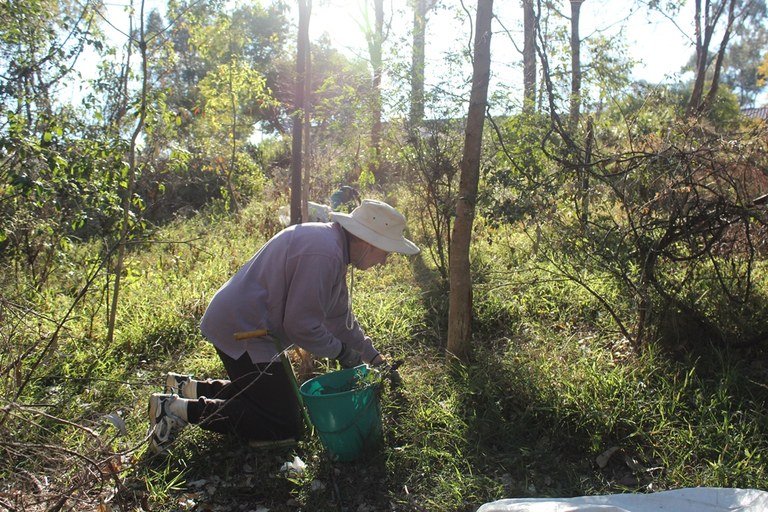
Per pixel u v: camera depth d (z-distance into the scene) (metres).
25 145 4.21
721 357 3.50
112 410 3.61
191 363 4.23
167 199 9.38
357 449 3.05
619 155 3.77
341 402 2.93
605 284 4.61
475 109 3.70
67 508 2.38
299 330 2.97
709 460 2.87
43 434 3.19
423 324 4.62
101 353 4.36
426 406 3.41
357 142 5.75
